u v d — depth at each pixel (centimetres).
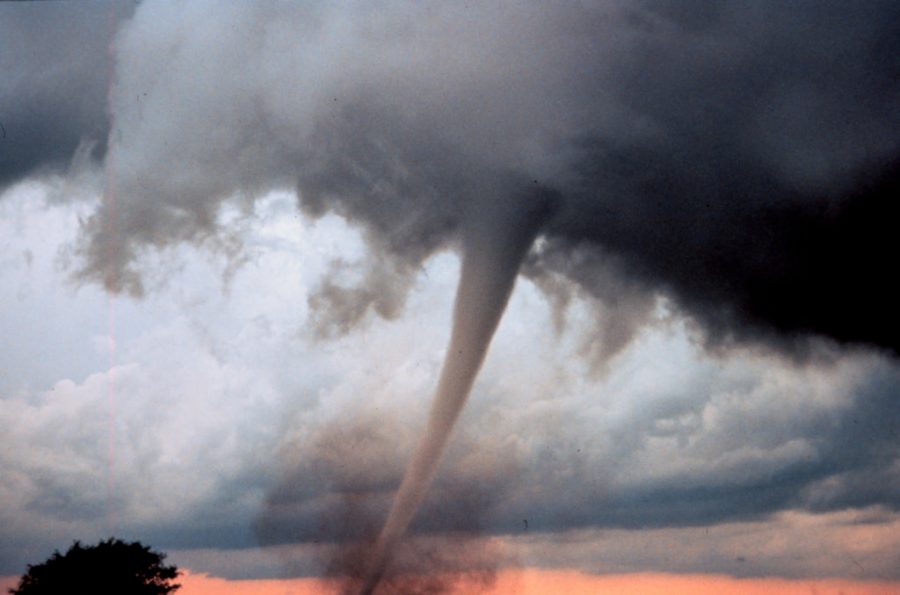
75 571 2778
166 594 2950
